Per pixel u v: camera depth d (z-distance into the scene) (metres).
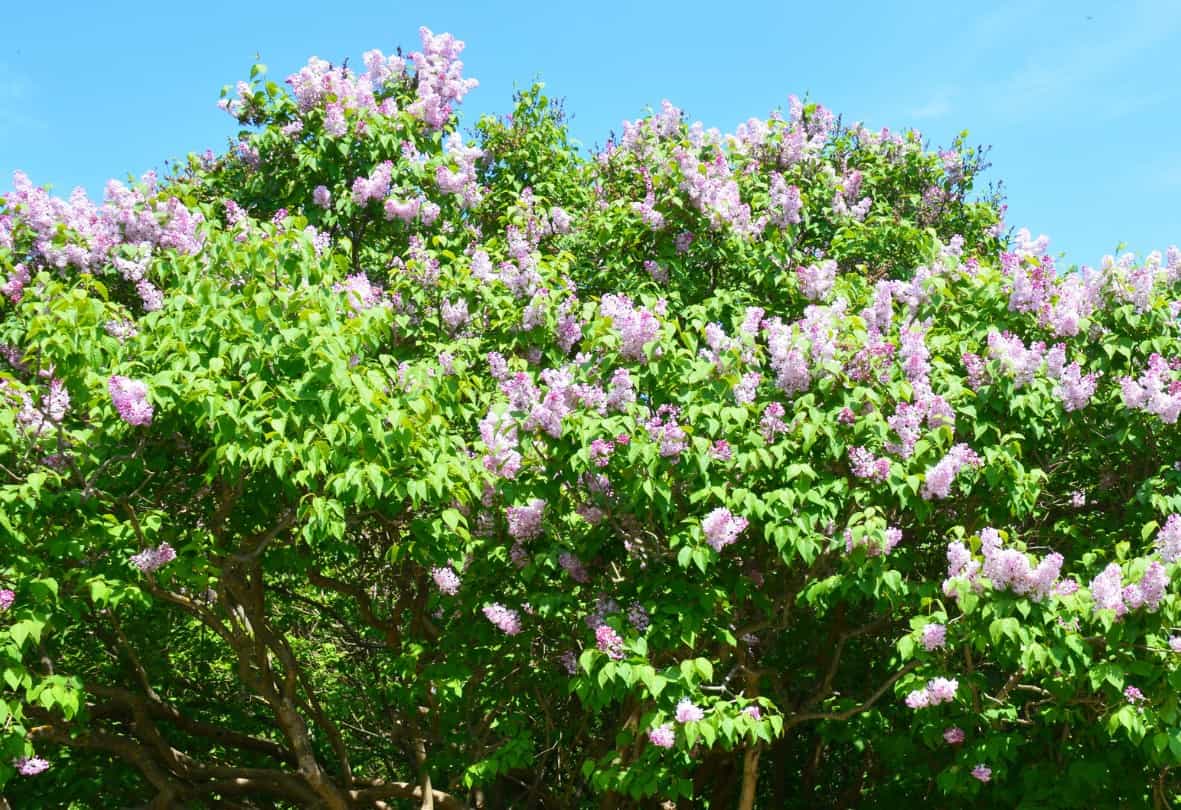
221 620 7.71
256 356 5.92
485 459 6.27
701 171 8.46
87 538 5.83
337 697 10.52
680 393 6.27
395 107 9.49
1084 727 6.22
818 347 6.23
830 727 7.29
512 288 7.43
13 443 5.79
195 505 7.07
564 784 8.92
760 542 6.76
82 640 8.78
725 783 8.89
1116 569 5.38
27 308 5.89
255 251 6.66
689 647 6.41
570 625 7.11
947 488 5.93
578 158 11.09
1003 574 5.36
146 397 5.52
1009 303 7.36
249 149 9.49
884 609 6.26
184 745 9.31
